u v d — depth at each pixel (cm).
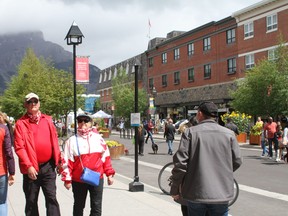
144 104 5875
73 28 1474
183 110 5216
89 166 561
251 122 3412
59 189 987
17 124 567
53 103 3506
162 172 991
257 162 1759
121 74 6756
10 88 5397
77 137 571
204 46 4762
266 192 1028
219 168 412
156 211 739
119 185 1078
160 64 5797
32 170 547
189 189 418
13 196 891
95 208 570
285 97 2830
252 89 3045
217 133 421
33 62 5588
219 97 4438
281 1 3569
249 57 3988
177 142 3312
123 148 2167
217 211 418
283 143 1669
